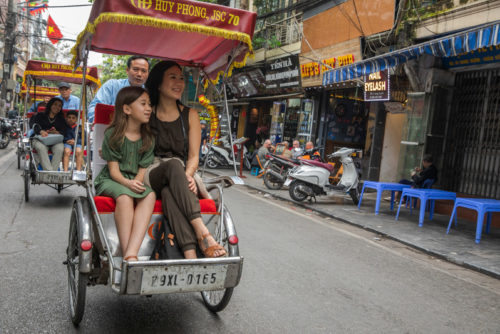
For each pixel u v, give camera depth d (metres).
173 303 3.45
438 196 7.56
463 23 8.84
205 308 3.38
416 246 6.11
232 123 21.61
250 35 3.49
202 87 4.96
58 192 8.10
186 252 2.78
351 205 9.60
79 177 3.11
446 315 3.64
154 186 3.07
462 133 9.65
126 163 3.06
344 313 3.48
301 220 7.59
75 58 3.66
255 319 3.22
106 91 4.29
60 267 4.08
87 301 3.37
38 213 6.35
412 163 9.99
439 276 4.84
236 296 3.66
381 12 10.84
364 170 12.52
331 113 14.12
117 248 2.91
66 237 5.16
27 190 7.10
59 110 7.35
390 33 10.38
